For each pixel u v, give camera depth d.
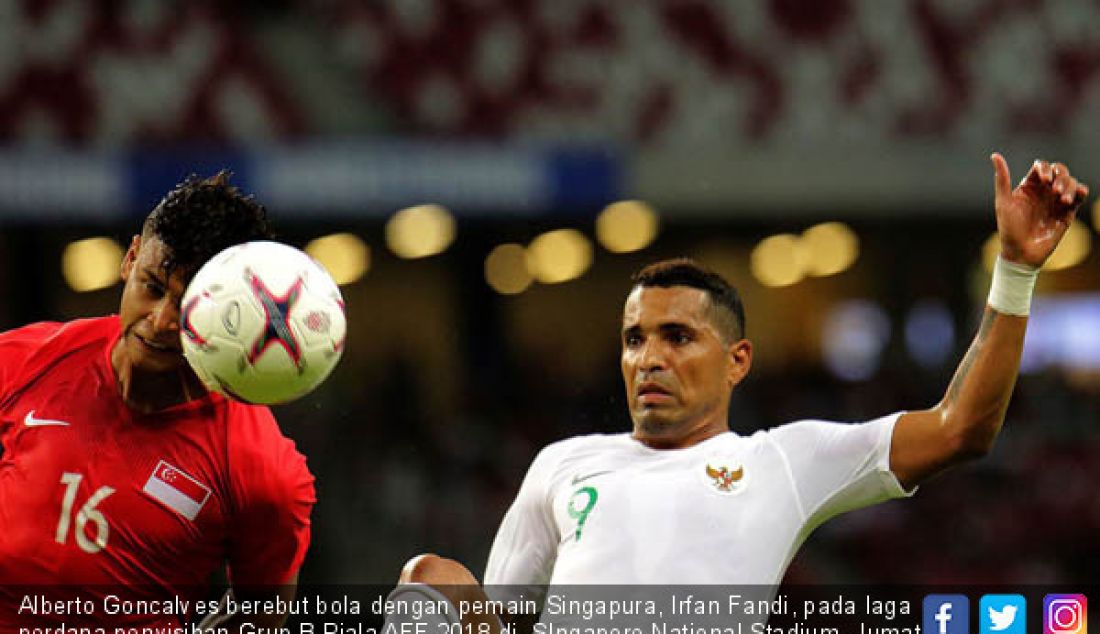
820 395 65.50
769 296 79.06
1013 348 15.05
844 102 55.16
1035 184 15.13
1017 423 59.41
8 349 15.49
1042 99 56.12
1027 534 50.25
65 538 14.90
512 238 69.88
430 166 50.62
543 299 75.50
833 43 55.34
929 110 55.59
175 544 15.30
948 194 55.38
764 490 16.16
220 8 53.12
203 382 13.71
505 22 54.62
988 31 56.31
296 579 16.55
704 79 54.66
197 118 51.97
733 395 62.31
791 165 54.56
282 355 13.27
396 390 58.94
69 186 48.22
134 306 14.38
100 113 50.91
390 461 53.28
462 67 54.44
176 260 14.06
